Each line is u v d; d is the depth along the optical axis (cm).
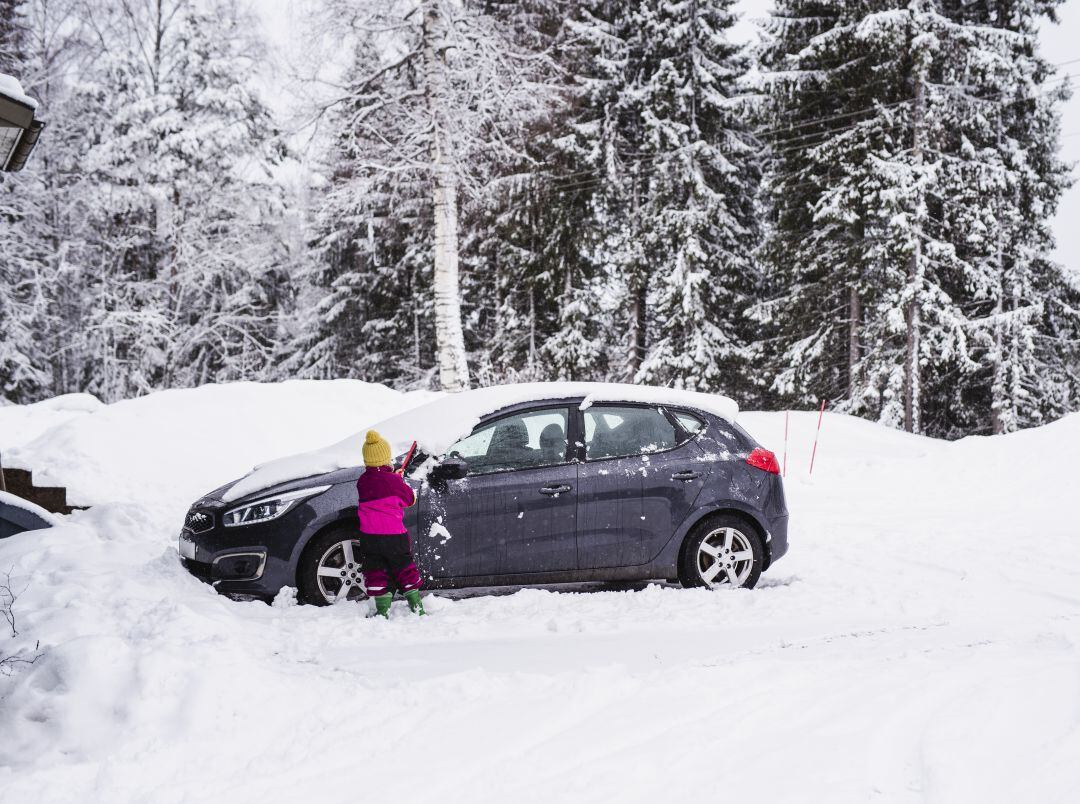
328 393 1700
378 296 3222
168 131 2820
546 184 2536
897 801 289
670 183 2695
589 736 346
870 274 2500
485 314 3130
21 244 2789
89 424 1433
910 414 2430
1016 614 565
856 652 470
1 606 536
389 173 1880
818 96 2638
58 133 2812
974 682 399
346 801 296
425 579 620
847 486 1264
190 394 1616
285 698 376
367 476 579
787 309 2739
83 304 2912
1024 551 783
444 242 1828
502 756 330
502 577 636
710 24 2836
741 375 2903
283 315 3144
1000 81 2325
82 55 2838
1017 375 2581
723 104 2658
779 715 366
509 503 635
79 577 586
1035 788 295
